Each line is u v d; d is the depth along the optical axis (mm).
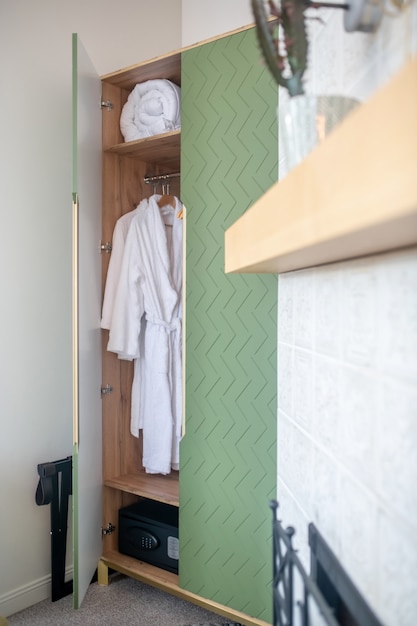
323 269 997
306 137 736
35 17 2199
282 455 1336
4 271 2098
